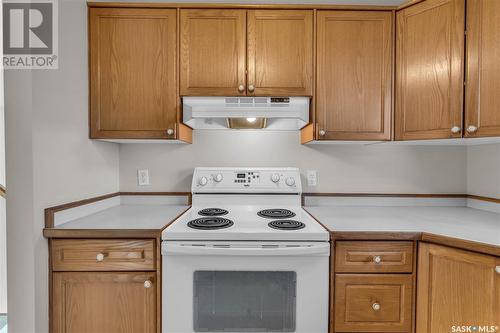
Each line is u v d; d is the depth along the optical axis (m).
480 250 1.08
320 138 1.56
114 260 1.24
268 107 1.55
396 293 1.24
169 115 1.56
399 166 1.92
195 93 1.55
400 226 1.32
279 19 1.56
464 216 1.56
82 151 1.50
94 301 1.25
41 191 1.20
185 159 1.92
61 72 1.33
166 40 1.55
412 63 1.49
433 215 1.59
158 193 1.92
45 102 1.22
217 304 1.24
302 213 1.63
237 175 1.82
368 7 1.54
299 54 1.56
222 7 1.55
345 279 1.24
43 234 1.21
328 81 1.56
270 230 1.25
